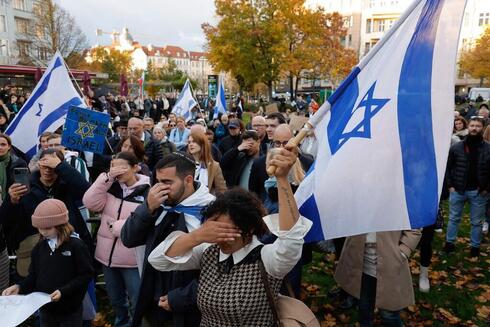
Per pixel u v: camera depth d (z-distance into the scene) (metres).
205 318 2.12
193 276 2.37
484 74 40.59
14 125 5.62
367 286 3.13
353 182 2.40
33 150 5.62
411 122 2.39
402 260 3.06
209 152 4.54
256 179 4.19
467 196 5.31
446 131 2.29
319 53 32.06
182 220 2.45
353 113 2.57
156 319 2.50
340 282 3.30
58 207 2.97
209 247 2.16
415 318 3.96
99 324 4.01
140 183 3.53
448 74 2.36
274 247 2.02
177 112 12.41
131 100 27.06
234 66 32.06
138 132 6.32
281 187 2.04
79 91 6.71
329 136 2.62
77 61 37.91
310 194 2.52
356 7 63.84
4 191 4.45
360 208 2.37
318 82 56.97
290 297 2.25
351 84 2.68
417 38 2.51
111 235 3.45
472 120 5.09
